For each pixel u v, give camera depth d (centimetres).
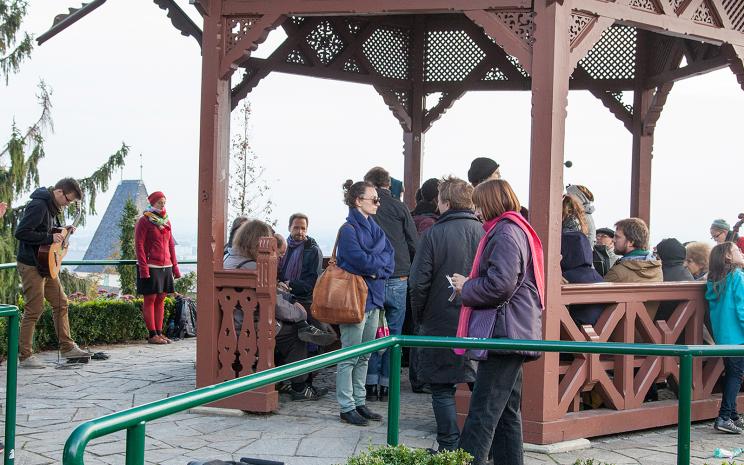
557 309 556
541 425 553
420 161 961
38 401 653
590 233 716
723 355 336
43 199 784
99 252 3078
